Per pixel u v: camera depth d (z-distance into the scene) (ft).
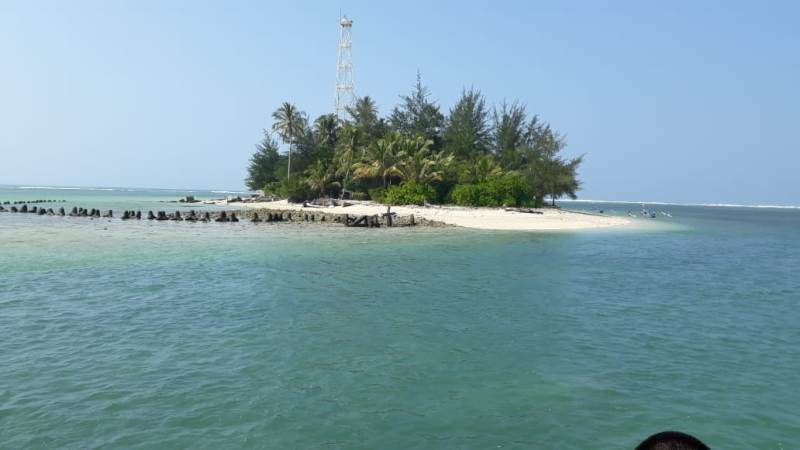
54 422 24.82
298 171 297.12
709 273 77.61
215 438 23.50
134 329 41.63
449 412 26.58
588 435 24.22
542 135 288.51
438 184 244.63
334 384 30.17
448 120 306.55
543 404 27.63
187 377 30.94
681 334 42.06
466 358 35.17
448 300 54.24
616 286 64.54
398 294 57.00
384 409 26.84
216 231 140.77
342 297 55.11
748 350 37.88
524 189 232.32
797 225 251.80
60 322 43.60
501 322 45.24
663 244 124.36
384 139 245.24
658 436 8.48
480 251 99.19
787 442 23.65
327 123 291.38
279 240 117.39
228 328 42.19
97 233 127.85
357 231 144.15
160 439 23.31
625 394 29.14
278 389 29.30
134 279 64.90
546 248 106.73
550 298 56.13
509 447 23.02
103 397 27.84
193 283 62.64
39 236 117.60
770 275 76.33
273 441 23.27
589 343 39.19
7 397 27.68
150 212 180.75
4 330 40.91
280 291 58.18
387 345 37.86
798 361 35.32
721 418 26.12
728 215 403.75
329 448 22.75
